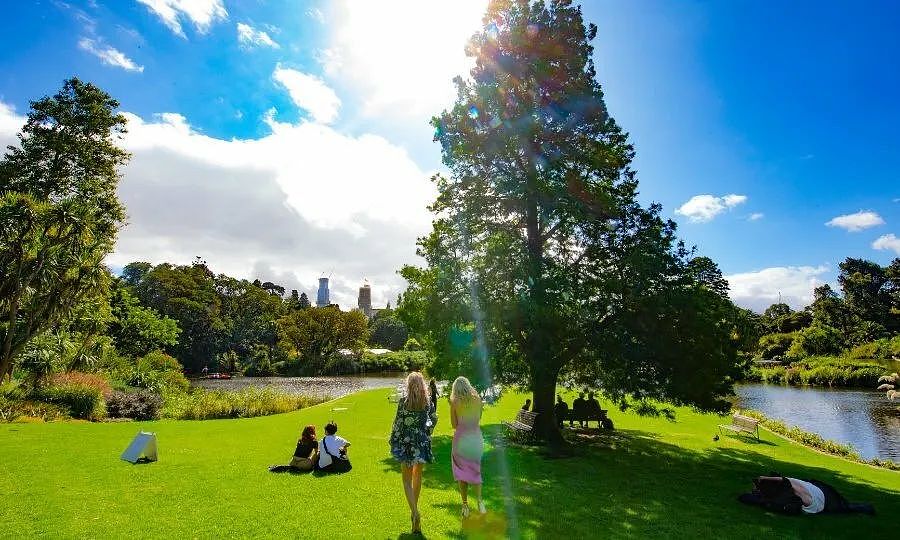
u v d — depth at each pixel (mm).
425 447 6230
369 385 51031
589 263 15078
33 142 34469
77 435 13078
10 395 19859
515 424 15828
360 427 16062
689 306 12891
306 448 9352
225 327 75000
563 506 7828
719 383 13555
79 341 29312
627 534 6598
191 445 12031
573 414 17266
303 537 5832
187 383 35250
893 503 9336
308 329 74188
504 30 15141
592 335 13570
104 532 5867
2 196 24047
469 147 15062
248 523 6270
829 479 11469
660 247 13945
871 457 18406
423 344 17281
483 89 14945
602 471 10906
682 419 21047
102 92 36000
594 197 14320
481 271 15281
